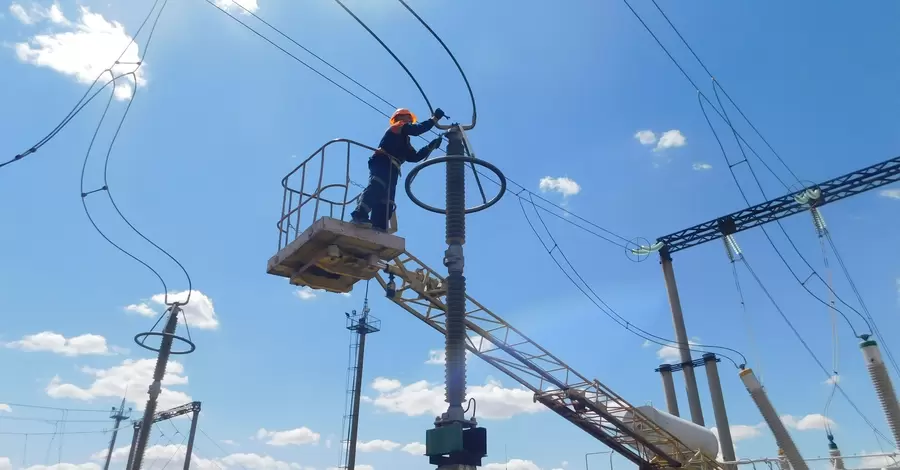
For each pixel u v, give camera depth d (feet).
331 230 30.83
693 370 118.73
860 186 98.48
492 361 94.53
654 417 100.27
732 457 110.83
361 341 141.69
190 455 179.83
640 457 104.42
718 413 113.80
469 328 91.35
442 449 22.53
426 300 86.22
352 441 132.36
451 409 23.13
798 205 102.89
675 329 122.01
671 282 124.06
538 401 99.81
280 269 35.88
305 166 36.73
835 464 41.98
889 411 27.35
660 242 124.47
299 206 36.19
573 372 97.19
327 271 34.78
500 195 26.71
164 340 53.26
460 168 26.99
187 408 188.34
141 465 50.78
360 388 137.28
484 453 22.63
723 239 112.27
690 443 99.55
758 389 29.01
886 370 27.81
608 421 98.84
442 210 27.91
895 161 95.45
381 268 33.63
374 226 32.91
